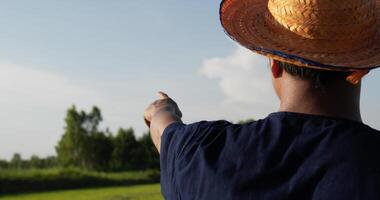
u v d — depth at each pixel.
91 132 88.00
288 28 2.08
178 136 2.18
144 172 74.88
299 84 2.01
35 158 71.44
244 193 1.91
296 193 1.86
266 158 1.93
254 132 2.02
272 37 2.12
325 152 1.87
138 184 71.50
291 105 2.02
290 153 1.91
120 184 70.12
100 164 87.31
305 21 2.04
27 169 68.12
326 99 2.00
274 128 2.00
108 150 87.69
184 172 2.06
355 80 1.93
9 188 60.62
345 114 2.00
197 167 2.04
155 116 2.40
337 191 1.80
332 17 2.00
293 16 2.06
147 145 85.56
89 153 86.75
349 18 2.00
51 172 67.00
